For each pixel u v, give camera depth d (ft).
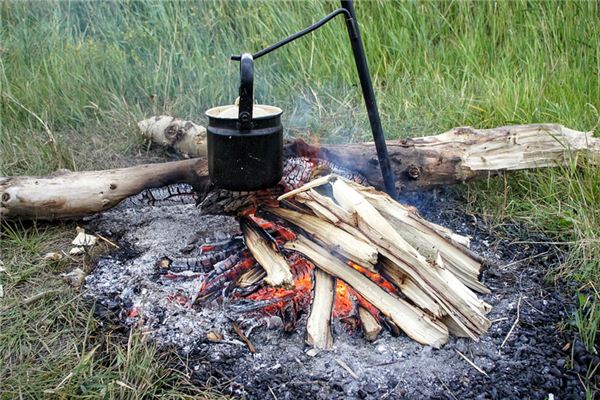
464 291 5.30
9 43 9.95
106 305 5.60
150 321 5.39
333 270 5.33
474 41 9.37
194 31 9.90
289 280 5.19
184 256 6.18
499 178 7.30
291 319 5.36
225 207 5.96
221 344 5.21
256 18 9.80
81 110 9.09
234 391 4.84
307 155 6.47
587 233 6.23
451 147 6.80
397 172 6.64
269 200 5.90
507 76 8.68
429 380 4.92
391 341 5.21
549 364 5.11
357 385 4.86
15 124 8.67
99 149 8.19
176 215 6.94
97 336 5.29
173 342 5.23
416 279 5.15
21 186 6.47
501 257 6.36
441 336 5.15
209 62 9.64
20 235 6.53
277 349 5.17
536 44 9.12
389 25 9.84
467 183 7.26
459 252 5.66
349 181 5.73
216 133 5.14
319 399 4.77
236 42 9.98
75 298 5.64
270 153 5.20
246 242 5.67
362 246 5.19
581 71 8.84
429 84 8.87
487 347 5.23
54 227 6.73
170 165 6.53
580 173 7.14
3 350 5.16
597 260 6.00
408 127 8.09
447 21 9.71
